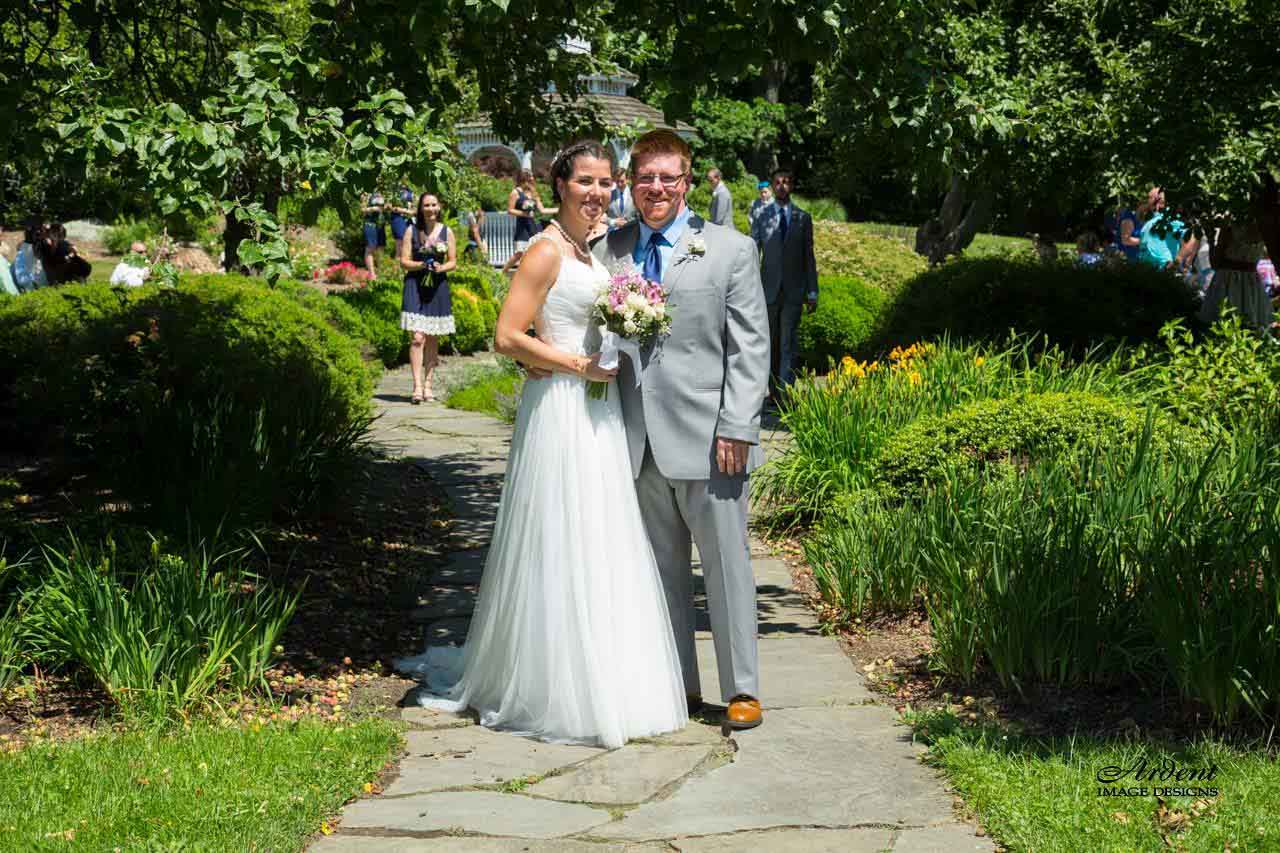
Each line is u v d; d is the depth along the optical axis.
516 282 4.27
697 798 3.64
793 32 4.36
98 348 7.46
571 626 4.20
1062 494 5.04
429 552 6.72
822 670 4.86
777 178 11.35
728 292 4.25
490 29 5.94
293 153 4.12
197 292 8.88
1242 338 7.20
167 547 5.51
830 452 7.05
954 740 3.94
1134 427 6.19
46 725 4.17
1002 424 6.42
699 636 5.44
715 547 4.28
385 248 23.44
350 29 4.56
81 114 4.10
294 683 4.69
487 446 9.76
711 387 4.27
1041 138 9.06
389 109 4.25
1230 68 8.32
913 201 41.53
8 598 4.92
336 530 6.88
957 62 8.99
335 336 9.30
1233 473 5.30
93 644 4.28
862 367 8.23
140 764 3.73
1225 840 3.17
